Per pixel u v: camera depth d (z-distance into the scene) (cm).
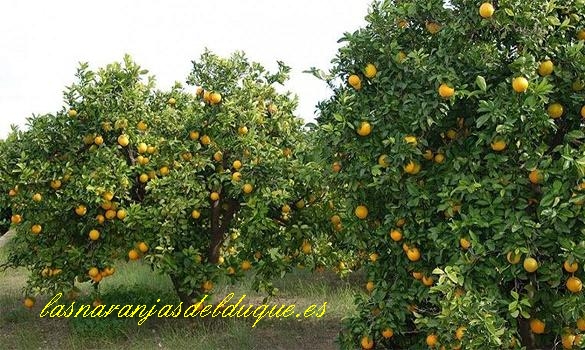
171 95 813
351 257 776
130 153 716
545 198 384
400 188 446
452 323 386
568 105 433
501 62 432
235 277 716
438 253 445
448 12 450
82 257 686
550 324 441
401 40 478
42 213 681
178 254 684
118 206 678
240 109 710
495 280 412
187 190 677
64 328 777
